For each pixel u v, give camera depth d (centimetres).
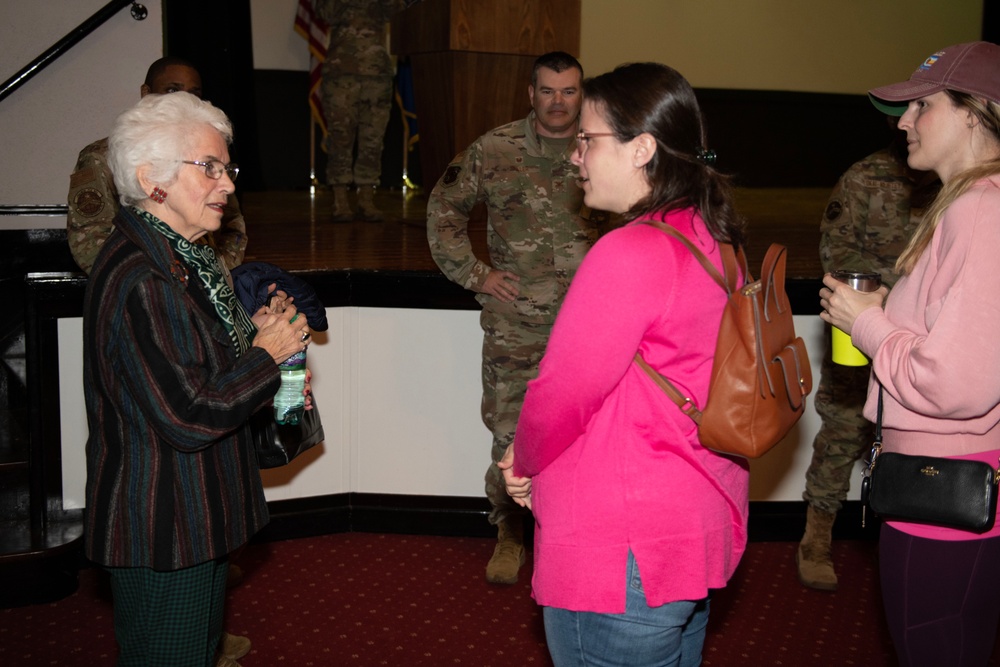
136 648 194
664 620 162
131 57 388
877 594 337
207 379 185
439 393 375
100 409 188
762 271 167
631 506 159
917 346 167
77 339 333
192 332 184
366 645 296
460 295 367
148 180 187
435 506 381
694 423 161
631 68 162
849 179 326
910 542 181
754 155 906
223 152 194
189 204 189
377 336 371
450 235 329
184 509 188
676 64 859
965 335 161
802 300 363
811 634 308
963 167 177
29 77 375
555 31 525
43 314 326
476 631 306
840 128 928
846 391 335
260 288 254
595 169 164
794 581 346
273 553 362
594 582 159
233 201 329
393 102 806
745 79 886
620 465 159
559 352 154
